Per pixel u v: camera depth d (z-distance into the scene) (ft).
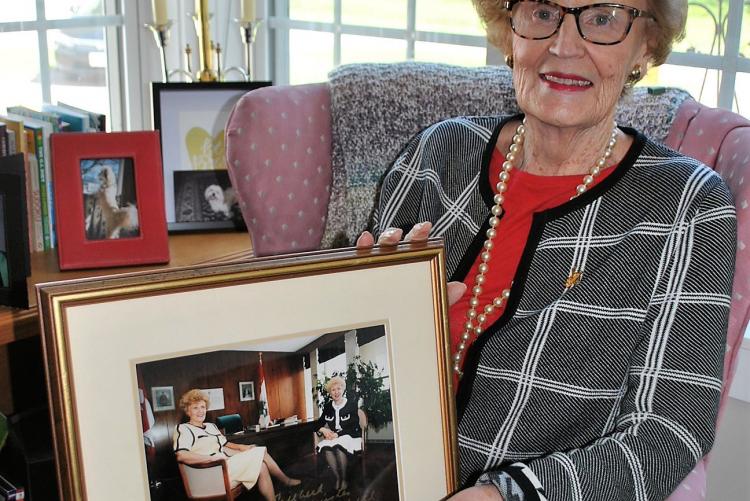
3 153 4.67
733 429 5.01
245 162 4.44
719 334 3.19
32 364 5.09
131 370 2.61
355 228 4.65
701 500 3.27
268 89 4.50
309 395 2.82
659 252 3.33
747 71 4.91
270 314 2.76
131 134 4.65
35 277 4.56
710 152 3.93
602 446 3.06
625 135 3.71
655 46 3.60
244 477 2.78
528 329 3.45
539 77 3.48
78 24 6.31
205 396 2.71
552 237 3.48
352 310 2.86
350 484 2.92
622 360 3.35
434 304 2.97
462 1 5.90
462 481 3.53
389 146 4.56
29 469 3.92
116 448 2.62
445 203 3.88
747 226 3.48
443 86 4.56
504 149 3.87
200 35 5.93
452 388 3.02
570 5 3.32
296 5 6.87
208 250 5.25
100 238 4.69
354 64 4.68
